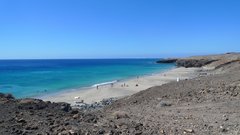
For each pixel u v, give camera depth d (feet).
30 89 153.38
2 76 250.98
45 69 371.76
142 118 36.63
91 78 221.05
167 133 27.40
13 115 28.30
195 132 28.76
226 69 237.66
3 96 39.09
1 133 22.29
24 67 440.45
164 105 52.06
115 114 36.70
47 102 37.35
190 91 64.95
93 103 98.12
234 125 32.35
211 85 69.56
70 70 342.85
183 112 43.09
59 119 28.58
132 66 443.73
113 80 198.70
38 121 26.66
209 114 40.11
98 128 26.05
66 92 137.08
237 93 55.83
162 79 189.06
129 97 74.13
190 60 389.80
